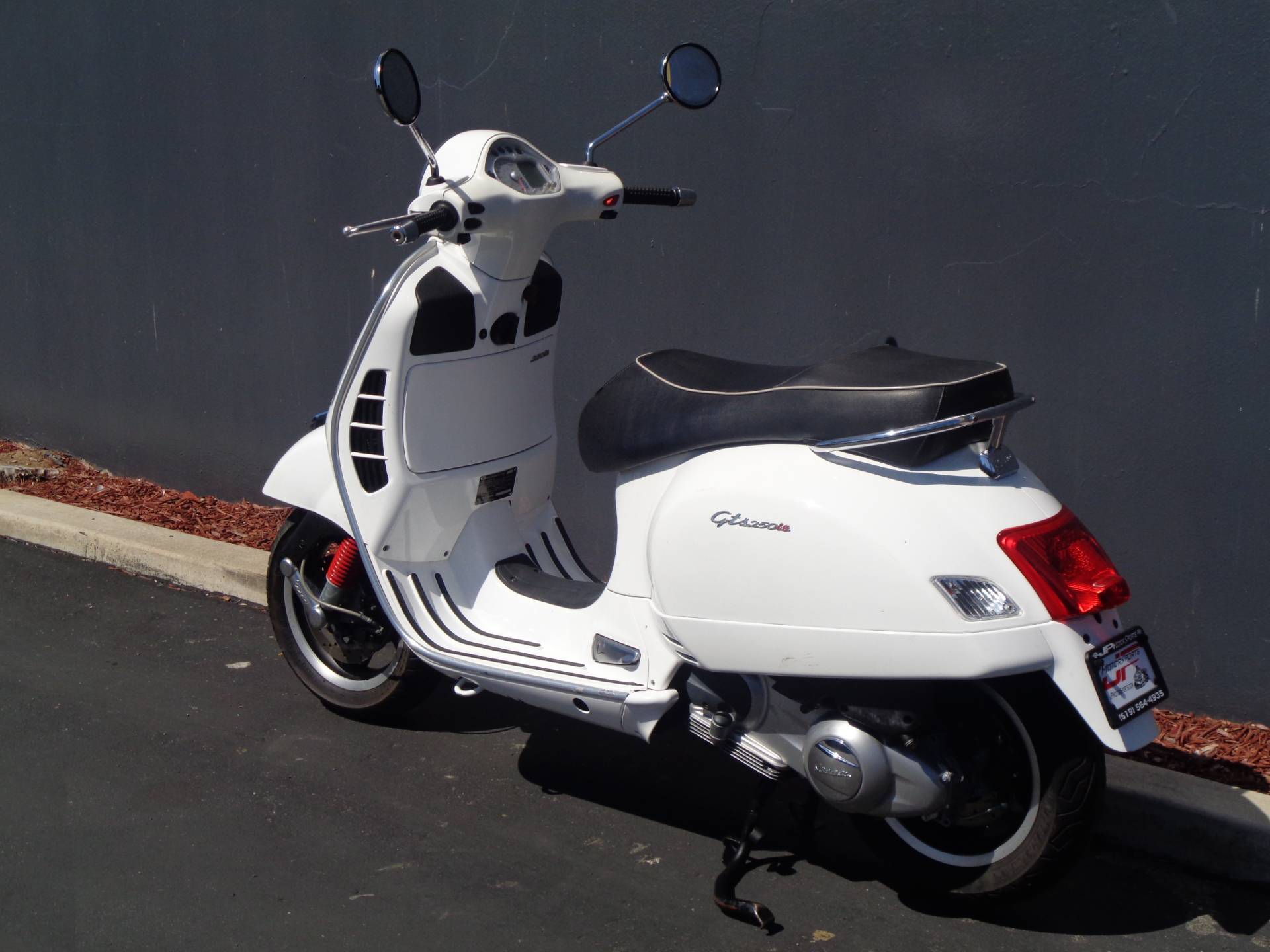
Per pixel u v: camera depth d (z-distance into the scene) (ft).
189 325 20.33
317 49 17.79
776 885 10.50
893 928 9.91
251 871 10.67
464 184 10.91
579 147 15.87
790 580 9.20
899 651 8.85
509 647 11.55
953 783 9.10
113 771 12.35
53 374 22.52
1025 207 13.05
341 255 18.31
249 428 20.07
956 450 9.23
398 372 11.59
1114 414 12.92
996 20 12.89
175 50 19.29
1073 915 10.12
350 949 9.65
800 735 9.71
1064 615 8.82
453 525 12.25
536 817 11.57
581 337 16.38
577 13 15.51
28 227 22.11
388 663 14.98
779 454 9.50
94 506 20.33
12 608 16.69
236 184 19.13
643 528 10.53
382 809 11.68
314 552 13.43
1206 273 12.23
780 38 14.19
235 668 14.85
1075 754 9.00
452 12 16.51
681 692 10.32
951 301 13.66
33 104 21.38
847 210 14.14
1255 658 12.61
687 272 15.37
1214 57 11.87
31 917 10.01
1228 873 10.65
